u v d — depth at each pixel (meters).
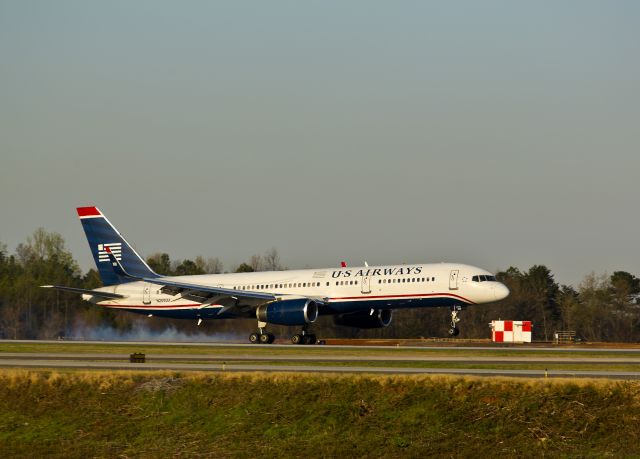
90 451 136.12
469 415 138.00
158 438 139.38
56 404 150.00
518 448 130.88
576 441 132.00
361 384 146.50
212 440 137.88
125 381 153.50
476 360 197.50
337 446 133.25
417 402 141.62
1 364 193.38
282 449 133.50
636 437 131.75
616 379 151.38
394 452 131.38
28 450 138.00
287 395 146.00
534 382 142.12
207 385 150.88
